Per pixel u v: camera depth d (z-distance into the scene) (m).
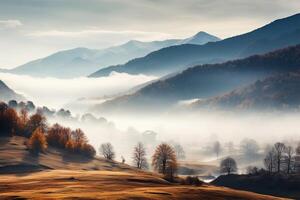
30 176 141.62
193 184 144.00
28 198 94.69
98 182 126.81
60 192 106.06
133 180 134.62
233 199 114.50
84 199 93.69
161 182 138.12
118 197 96.94
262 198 123.88
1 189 113.88
